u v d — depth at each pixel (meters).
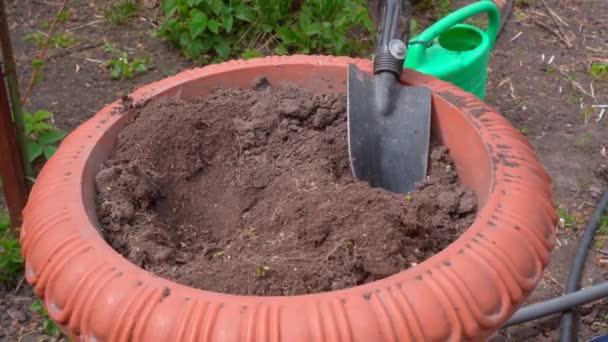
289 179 1.52
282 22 3.54
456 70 2.34
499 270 1.15
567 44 3.59
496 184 1.32
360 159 1.56
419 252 1.31
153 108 1.63
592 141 2.91
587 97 3.20
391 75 1.66
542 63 3.46
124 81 3.28
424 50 2.34
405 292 1.08
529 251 1.21
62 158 1.45
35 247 1.25
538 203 1.30
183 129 1.61
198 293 1.09
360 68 1.76
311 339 1.02
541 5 3.93
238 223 1.48
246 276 1.19
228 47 3.39
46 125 2.77
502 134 1.47
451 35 2.58
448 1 3.90
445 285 1.10
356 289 1.09
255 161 1.60
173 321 1.06
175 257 1.34
